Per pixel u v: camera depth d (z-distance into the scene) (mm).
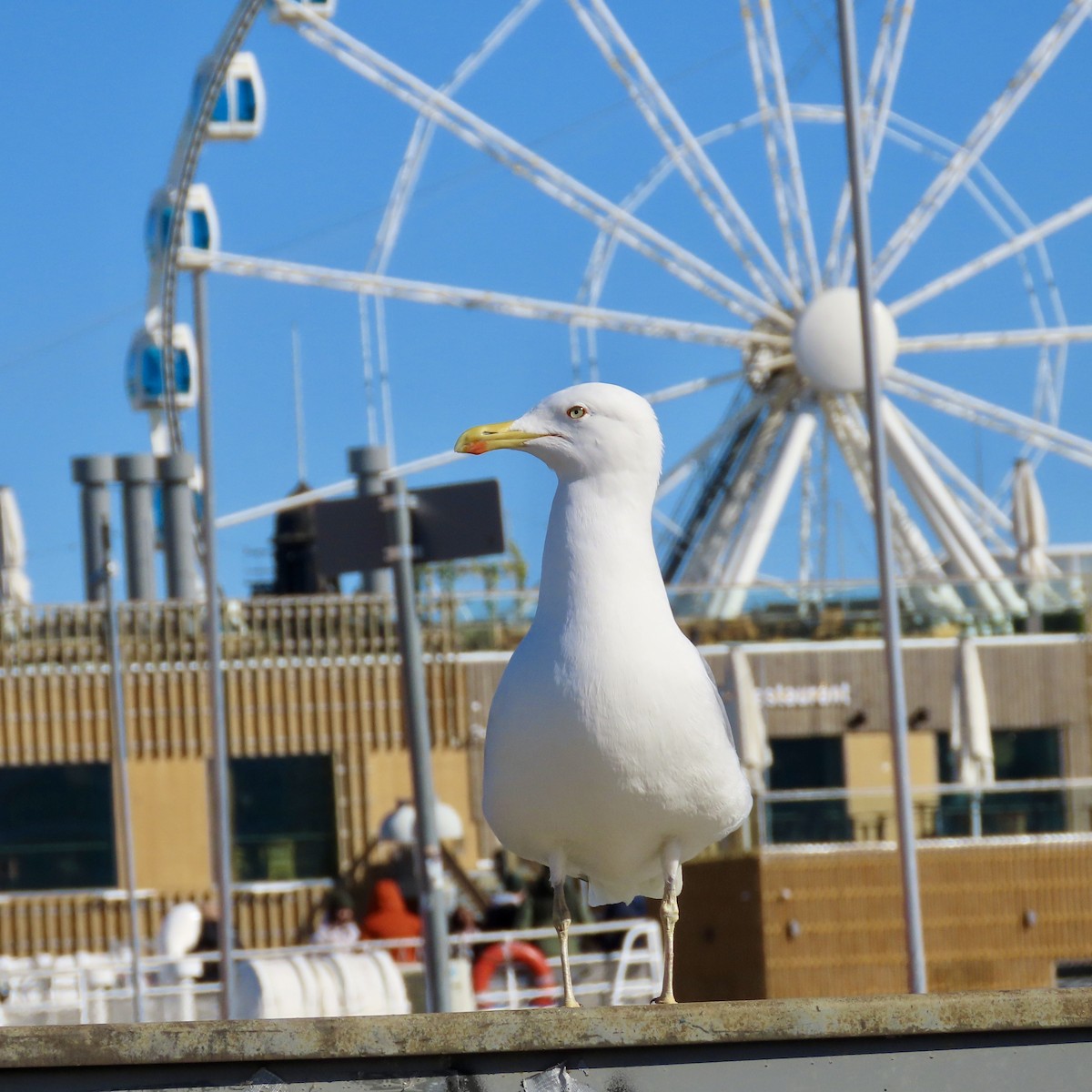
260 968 13977
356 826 26938
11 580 31766
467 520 10305
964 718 24797
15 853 26297
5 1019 16984
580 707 5227
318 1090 4012
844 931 21156
